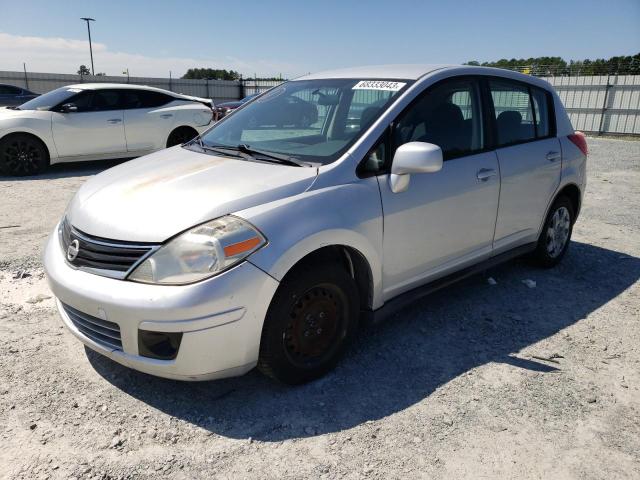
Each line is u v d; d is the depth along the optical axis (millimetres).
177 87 34656
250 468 2314
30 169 8922
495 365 3189
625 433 2600
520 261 4984
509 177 3902
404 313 3867
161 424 2588
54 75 31234
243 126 3787
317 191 2838
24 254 4836
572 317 3873
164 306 2391
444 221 3443
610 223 6586
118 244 2570
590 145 16344
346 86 3617
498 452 2445
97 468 2287
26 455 2346
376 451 2434
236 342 2529
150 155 3730
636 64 20328
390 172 3137
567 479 2295
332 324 2959
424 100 3412
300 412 2703
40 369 3004
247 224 2561
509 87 4102
